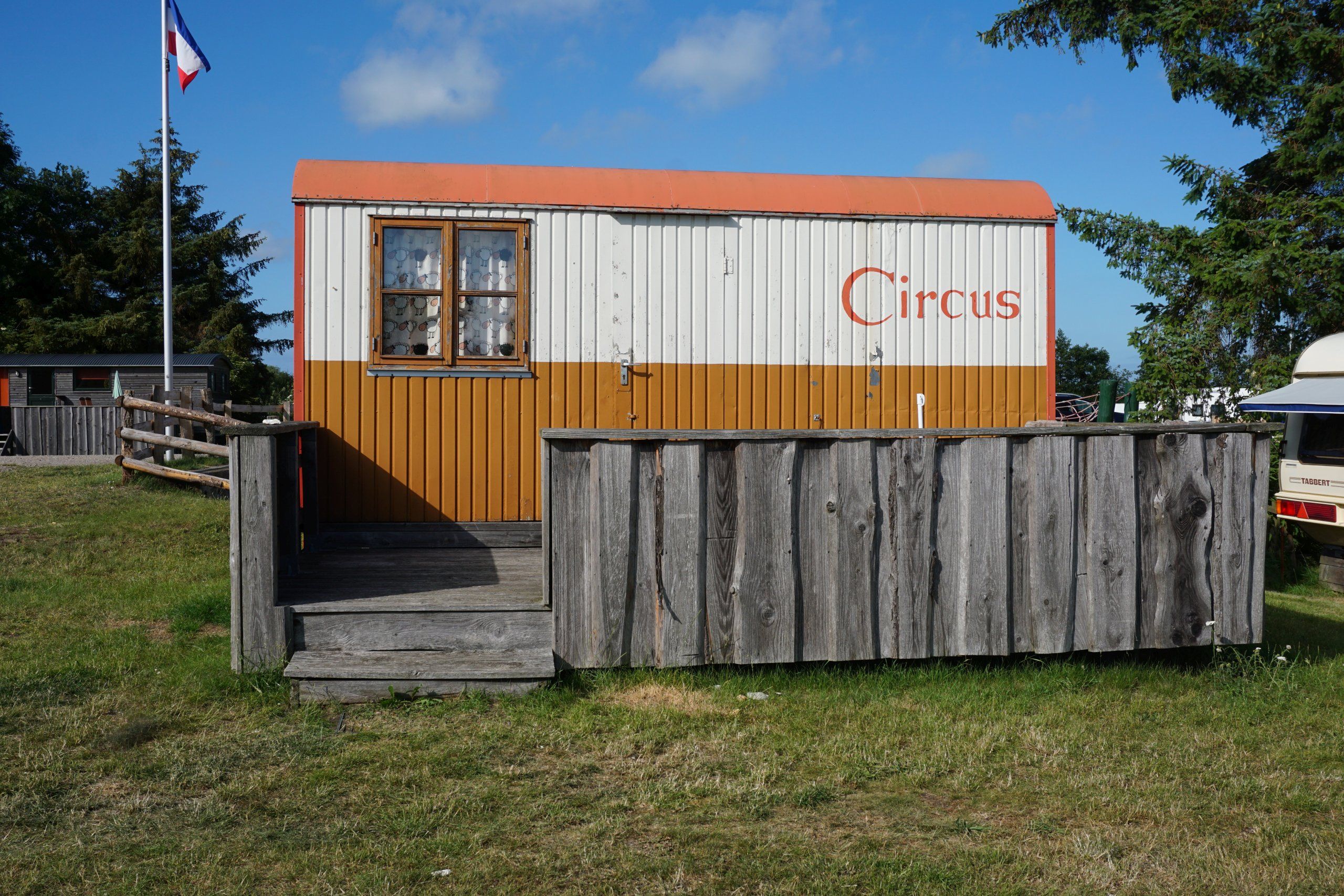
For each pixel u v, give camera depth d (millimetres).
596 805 3932
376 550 7191
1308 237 13367
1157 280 14391
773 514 5402
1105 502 5660
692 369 7574
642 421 7516
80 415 20859
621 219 7488
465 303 7367
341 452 7195
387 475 7254
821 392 7734
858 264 7781
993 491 5559
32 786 4004
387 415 7250
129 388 21750
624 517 5320
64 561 8531
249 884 3262
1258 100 15117
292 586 5914
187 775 4145
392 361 7238
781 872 3379
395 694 5090
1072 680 5594
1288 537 11312
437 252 7320
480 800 3939
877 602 5508
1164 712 5242
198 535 9578
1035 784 4219
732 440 5367
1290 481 11047
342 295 7184
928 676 5570
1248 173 16094
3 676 5383
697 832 3693
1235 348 13367
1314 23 14547
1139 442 5766
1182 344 12703
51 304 36562
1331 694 5594
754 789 4082
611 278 7480
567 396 7430
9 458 17734
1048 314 8008
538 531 7359
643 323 7516
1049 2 17531
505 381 7371
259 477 5270
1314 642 7016
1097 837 3709
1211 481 5828
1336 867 3492
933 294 7875
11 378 24562
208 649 5934
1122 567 5676
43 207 38438
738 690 5324
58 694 5125
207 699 5059
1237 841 3709
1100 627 5664
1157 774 4359
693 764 4340
